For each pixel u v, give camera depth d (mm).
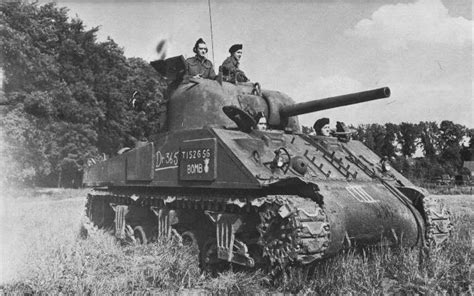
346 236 9062
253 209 9281
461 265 9656
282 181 8688
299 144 11344
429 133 57844
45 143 36406
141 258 10633
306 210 8297
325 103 11180
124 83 53031
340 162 11109
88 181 15672
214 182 9883
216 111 11656
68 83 46688
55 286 8250
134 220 13602
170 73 12523
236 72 13859
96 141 48188
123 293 7949
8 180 32969
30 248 11055
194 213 11578
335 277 8727
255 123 10688
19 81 32969
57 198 34438
